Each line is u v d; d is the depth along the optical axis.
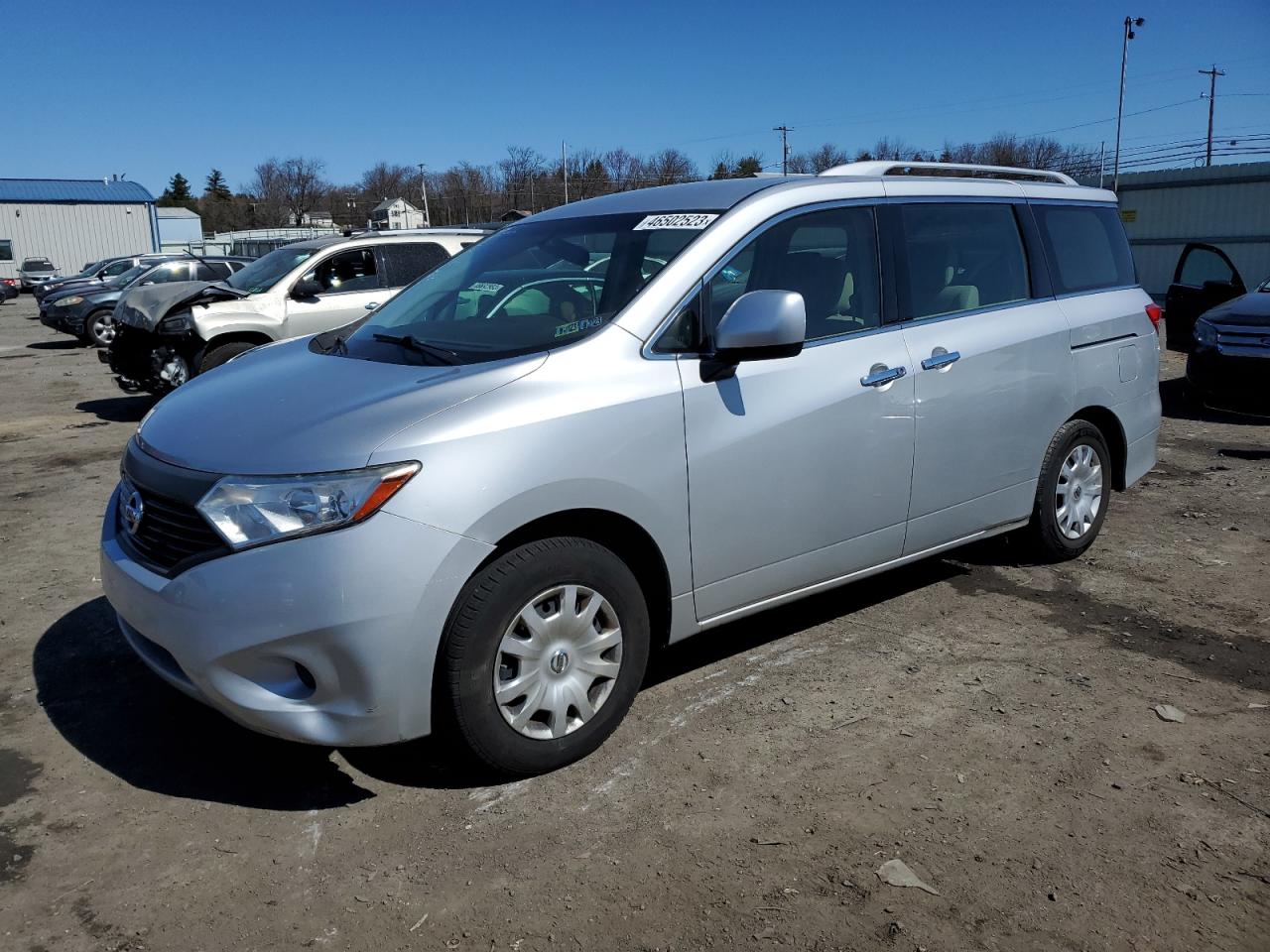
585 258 3.74
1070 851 2.71
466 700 2.87
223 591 2.70
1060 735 3.34
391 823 2.88
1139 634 4.21
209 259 19.14
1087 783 3.04
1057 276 4.79
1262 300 9.14
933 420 4.04
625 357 3.20
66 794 3.06
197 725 3.49
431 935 2.41
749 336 3.19
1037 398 4.55
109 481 7.28
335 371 3.39
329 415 2.95
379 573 2.68
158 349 9.58
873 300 3.94
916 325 4.05
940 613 4.45
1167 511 6.10
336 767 3.20
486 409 2.90
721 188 3.85
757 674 3.83
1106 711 3.51
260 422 3.02
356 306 10.07
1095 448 5.00
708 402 3.32
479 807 2.96
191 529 2.83
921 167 4.41
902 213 4.11
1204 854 2.69
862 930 2.40
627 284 3.45
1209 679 3.77
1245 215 27.72
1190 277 11.94
